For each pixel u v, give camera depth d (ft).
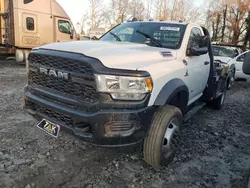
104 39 14.23
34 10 42.06
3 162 10.09
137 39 13.16
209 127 16.12
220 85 18.97
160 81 9.36
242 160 11.82
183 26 13.20
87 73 8.36
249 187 9.02
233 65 33.58
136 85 8.38
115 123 8.31
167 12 99.66
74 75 8.63
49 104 9.31
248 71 7.79
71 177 9.46
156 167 10.26
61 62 8.98
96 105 8.26
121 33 14.12
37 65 9.96
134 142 8.73
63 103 9.07
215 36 104.12
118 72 8.22
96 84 8.13
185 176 10.11
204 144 13.28
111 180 9.47
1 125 13.71
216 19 103.71
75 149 11.56
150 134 9.57
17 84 25.40
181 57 11.93
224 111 20.57
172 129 10.30
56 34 45.70
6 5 42.19
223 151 12.63
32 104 10.51
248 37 96.53
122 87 8.27
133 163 10.75
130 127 8.43
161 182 9.59
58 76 9.09
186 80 12.09
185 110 12.50
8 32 42.11
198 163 11.20
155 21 14.23
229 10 98.78
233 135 14.98
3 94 20.63
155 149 9.59
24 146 11.50
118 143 8.51
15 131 13.01
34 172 9.57
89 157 10.96
